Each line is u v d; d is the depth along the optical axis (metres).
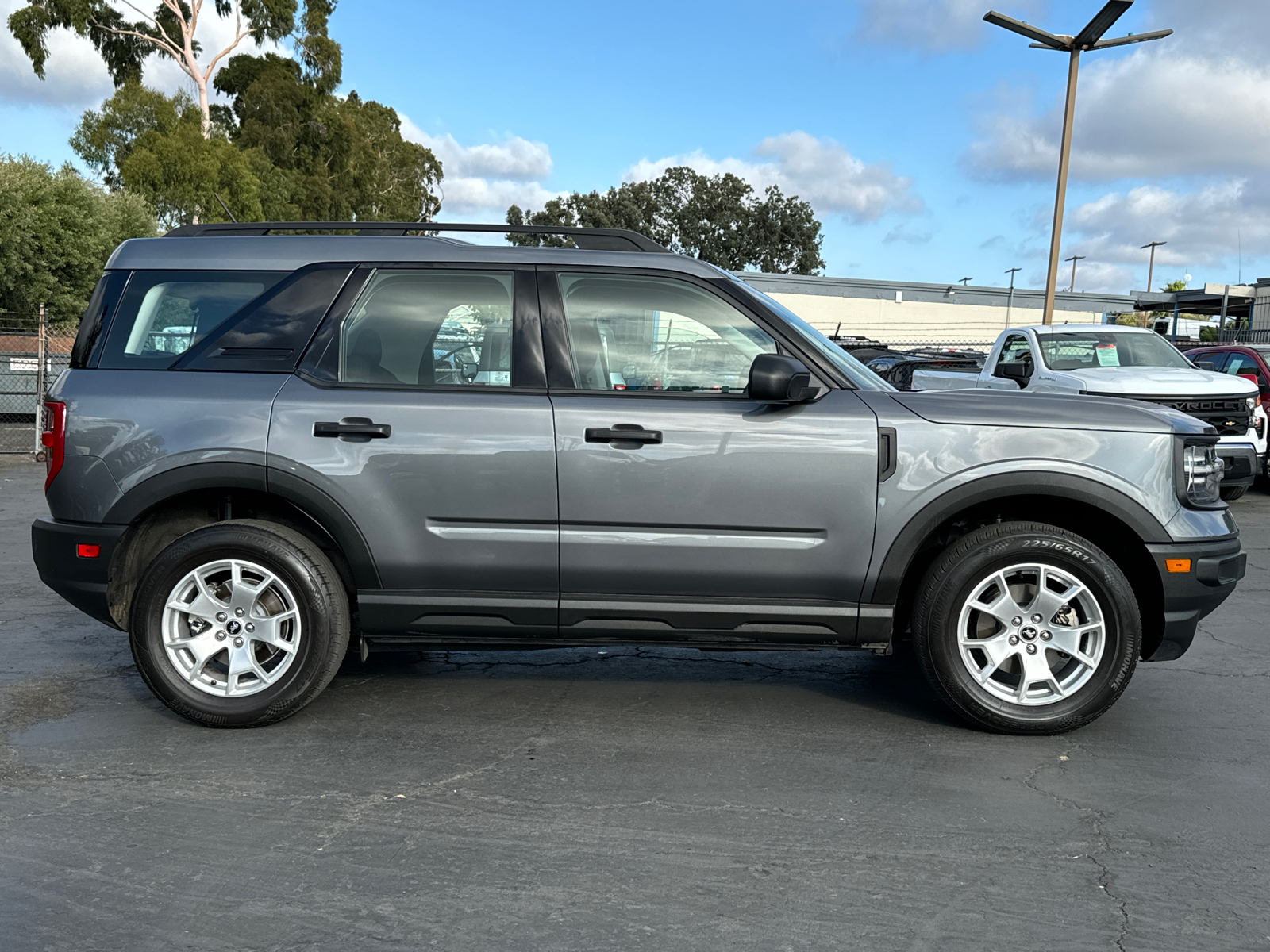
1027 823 3.25
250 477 3.96
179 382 4.05
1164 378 10.71
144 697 4.50
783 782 3.57
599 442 3.91
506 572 3.98
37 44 43.75
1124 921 2.65
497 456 3.92
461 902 2.73
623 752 3.85
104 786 3.50
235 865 2.94
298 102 53.50
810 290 45.78
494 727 4.13
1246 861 2.99
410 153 73.12
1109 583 3.87
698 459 3.89
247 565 3.99
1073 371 11.07
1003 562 3.92
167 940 2.54
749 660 5.18
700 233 88.06
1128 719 4.29
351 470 3.95
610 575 3.96
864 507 3.90
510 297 4.09
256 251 4.20
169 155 39.84
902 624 4.27
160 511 4.20
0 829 3.16
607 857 2.99
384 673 4.89
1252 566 7.88
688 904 2.72
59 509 4.05
